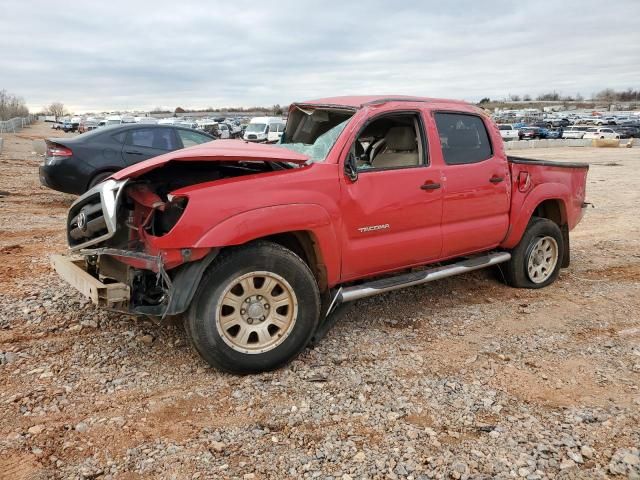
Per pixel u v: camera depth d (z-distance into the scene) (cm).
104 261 400
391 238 437
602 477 274
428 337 446
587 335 455
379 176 424
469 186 483
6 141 3316
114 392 349
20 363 383
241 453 290
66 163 900
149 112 11525
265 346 374
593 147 3759
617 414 332
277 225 366
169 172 412
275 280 372
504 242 539
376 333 452
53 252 682
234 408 334
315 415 327
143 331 440
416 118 466
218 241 345
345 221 405
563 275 630
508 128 5159
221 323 359
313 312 388
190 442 299
